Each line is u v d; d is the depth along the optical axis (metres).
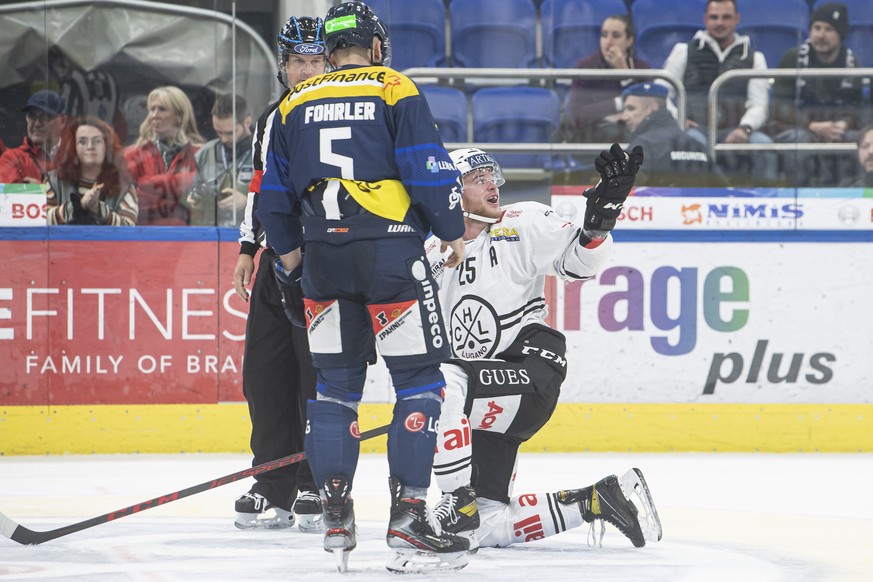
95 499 17.44
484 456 12.61
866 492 18.53
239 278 15.34
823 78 25.14
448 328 13.13
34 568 11.40
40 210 24.00
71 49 24.30
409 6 24.86
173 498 12.25
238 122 24.70
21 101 24.11
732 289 24.55
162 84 24.50
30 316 23.77
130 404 23.89
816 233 24.70
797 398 24.50
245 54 24.67
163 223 24.56
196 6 24.53
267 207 11.63
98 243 23.91
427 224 11.38
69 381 23.83
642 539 12.71
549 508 12.66
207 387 24.06
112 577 10.82
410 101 11.02
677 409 24.31
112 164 24.41
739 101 25.08
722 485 19.33
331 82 11.30
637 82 25.09
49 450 23.69
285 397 15.06
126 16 24.44
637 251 24.44
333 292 11.22
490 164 12.82
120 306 23.92
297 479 14.59
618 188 12.02
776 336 24.52
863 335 24.58
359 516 15.55
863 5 25.14
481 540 12.77
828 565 11.72
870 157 25.00
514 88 25.08
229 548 12.88
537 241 12.72
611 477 12.72
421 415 11.09
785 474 20.86
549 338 12.87
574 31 25.06
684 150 24.88
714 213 24.66
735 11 25.06
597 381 24.31
